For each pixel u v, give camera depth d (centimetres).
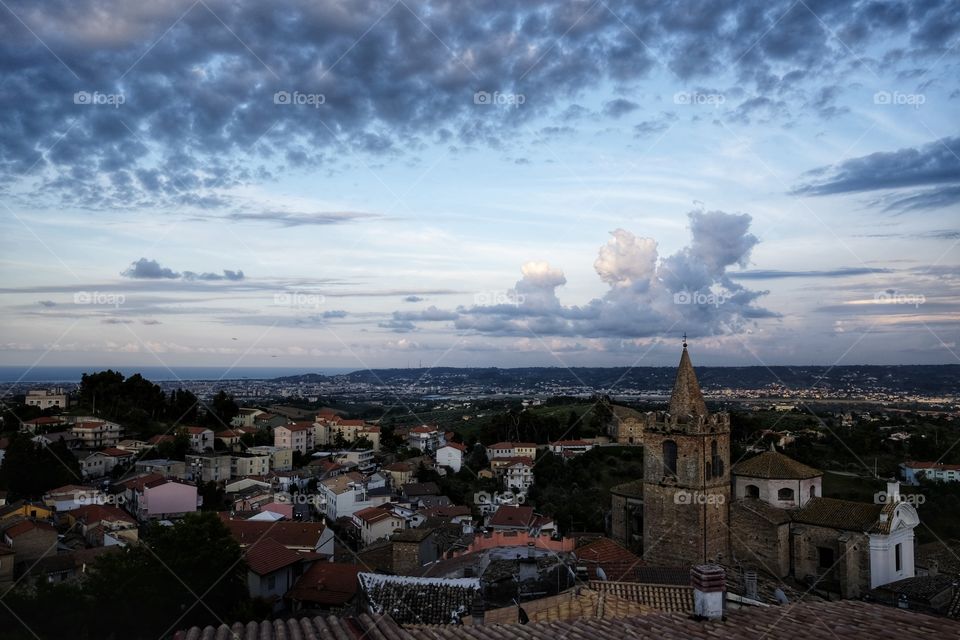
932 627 2069
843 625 2080
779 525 7031
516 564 4609
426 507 12794
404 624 3844
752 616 2234
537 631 2114
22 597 6247
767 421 16312
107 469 15550
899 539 6706
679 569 5275
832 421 16125
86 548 9794
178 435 17588
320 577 7656
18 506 11294
